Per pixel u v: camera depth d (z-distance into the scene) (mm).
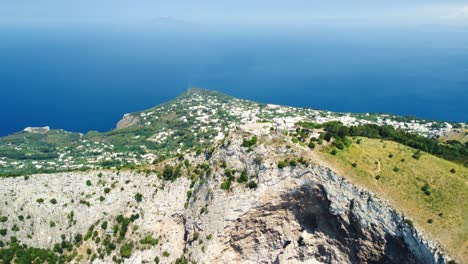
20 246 118250
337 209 107562
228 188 116312
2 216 120438
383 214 101812
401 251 100750
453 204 103188
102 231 123625
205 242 113375
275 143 117688
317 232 115062
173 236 123750
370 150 119875
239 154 119312
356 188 105750
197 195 123250
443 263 91750
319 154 114500
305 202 113375
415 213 100562
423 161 117875
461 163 131375
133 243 121438
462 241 95000
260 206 112812
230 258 114938
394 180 108812
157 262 118188
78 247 121312
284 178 111812
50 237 122000
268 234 116438
